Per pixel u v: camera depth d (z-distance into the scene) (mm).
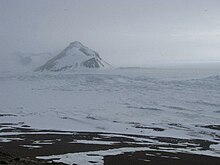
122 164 35031
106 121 68312
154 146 45812
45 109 85188
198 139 51625
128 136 54094
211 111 78375
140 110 82188
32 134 54875
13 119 70500
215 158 39000
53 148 43344
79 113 78625
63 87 142500
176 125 63594
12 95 118062
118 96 111375
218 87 125125
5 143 46875
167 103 92812
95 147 44469
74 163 34562
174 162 36750
